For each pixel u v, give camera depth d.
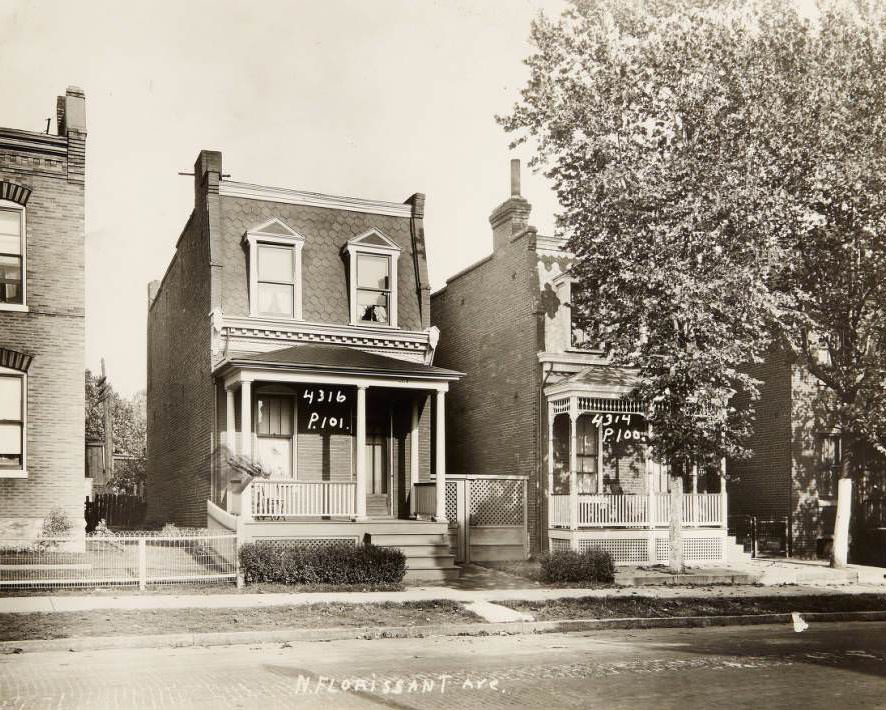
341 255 23.95
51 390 19.31
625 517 22.84
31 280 19.36
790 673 10.09
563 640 12.82
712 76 19.72
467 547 22.97
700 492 26.30
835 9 21.45
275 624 12.80
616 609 15.19
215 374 21.62
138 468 46.84
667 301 18.73
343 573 17.62
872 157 20.98
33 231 19.45
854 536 26.14
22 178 19.41
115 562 18.17
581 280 20.69
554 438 24.16
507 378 25.33
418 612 14.27
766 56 20.50
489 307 26.67
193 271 25.11
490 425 26.19
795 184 20.89
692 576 20.02
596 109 19.86
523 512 23.67
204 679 9.37
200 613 13.44
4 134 19.20
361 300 23.72
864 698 8.74
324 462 22.77
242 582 16.88
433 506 21.92
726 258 18.75
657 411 19.72
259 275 22.66
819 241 21.77
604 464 24.61
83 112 20.08
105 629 11.98
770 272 20.62
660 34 20.12
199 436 23.64
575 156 20.05
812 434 26.09
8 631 11.79
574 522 22.12
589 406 23.09
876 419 21.89
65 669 9.93
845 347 23.14
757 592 18.14
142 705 8.09
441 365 30.02
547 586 18.69
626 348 20.23
